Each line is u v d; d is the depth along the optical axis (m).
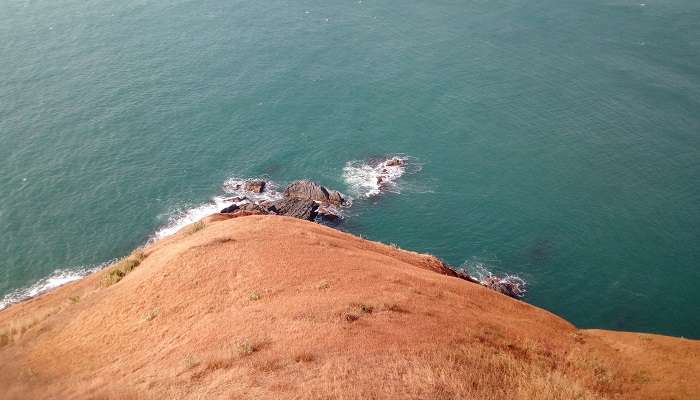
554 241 72.62
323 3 143.25
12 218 73.94
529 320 31.11
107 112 96.25
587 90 103.19
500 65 112.69
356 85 106.69
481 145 90.62
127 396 18.39
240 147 89.94
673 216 75.81
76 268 67.31
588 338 31.22
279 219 42.62
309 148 90.06
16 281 65.31
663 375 26.30
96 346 25.80
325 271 30.17
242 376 18.20
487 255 70.62
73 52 114.12
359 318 23.27
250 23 131.12
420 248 71.44
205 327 23.98
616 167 84.88
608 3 140.25
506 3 142.25
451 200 79.69
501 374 19.05
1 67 106.88
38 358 26.38
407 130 94.38
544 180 83.00
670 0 141.38
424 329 22.70
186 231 43.62
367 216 76.62
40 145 87.38
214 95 102.88
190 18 132.75
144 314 27.50
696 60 111.62
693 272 67.25
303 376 17.75
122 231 72.75
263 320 23.42
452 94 103.75
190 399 17.14
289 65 113.25
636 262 69.00
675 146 88.62
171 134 91.81
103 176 82.19
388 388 16.44
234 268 30.75
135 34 123.50
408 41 122.81
